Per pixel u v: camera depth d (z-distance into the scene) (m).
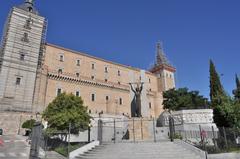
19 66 52.41
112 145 19.88
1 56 51.91
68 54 68.50
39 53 58.50
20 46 54.12
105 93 69.25
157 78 94.62
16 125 45.94
